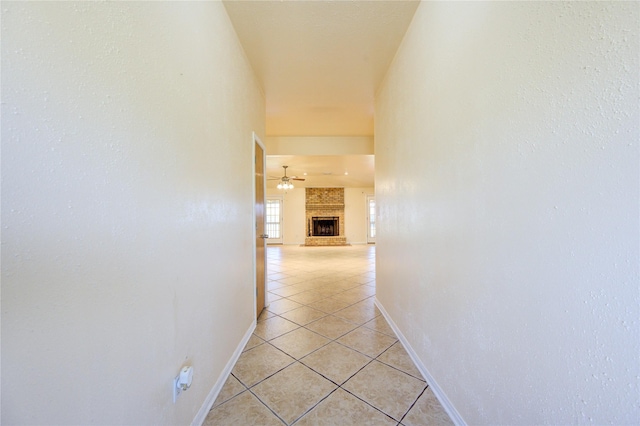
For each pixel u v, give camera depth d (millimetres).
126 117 829
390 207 2465
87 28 698
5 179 521
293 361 1875
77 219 661
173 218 1088
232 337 1823
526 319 862
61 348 624
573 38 695
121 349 797
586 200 666
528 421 859
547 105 771
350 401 1465
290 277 4750
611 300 614
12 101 531
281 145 4898
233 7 1719
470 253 1174
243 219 2127
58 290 618
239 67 2041
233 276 1857
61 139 624
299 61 2352
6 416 529
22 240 550
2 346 522
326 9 1747
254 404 1444
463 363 1243
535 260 822
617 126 597
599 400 647
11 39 533
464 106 1208
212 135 1505
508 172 931
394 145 2316
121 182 802
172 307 1071
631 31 572
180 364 1133
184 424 1164
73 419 646
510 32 912
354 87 2871
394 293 2359
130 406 829
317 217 11164
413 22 1831
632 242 570
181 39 1175
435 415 1359
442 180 1428
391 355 1953
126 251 819
